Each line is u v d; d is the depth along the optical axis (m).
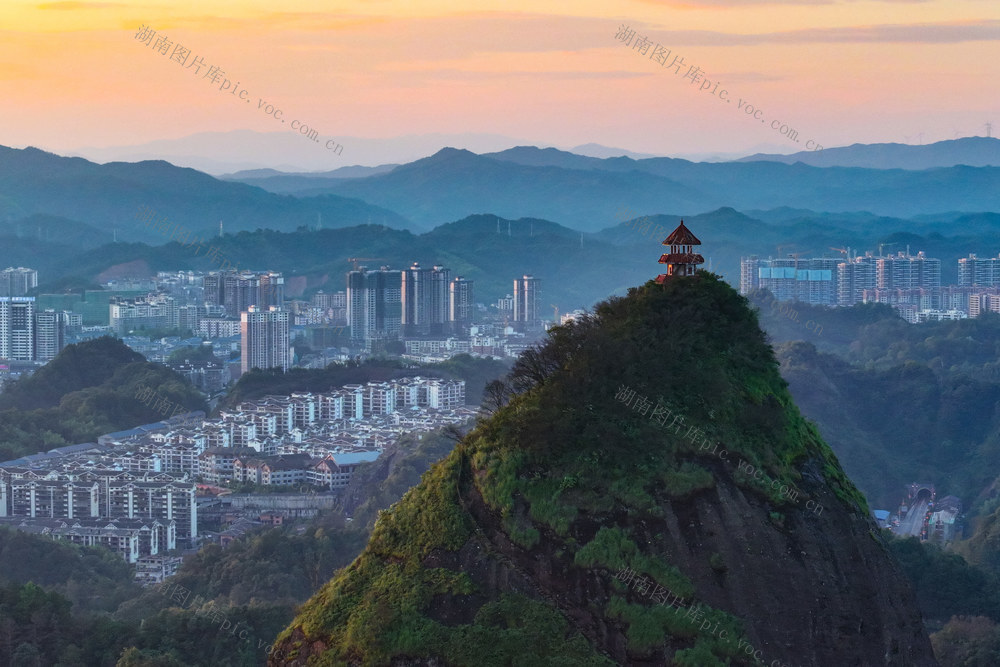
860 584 145.75
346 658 147.25
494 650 142.38
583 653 141.12
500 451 154.88
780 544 144.50
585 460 150.12
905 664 146.00
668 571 143.00
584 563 145.00
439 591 148.50
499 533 150.75
